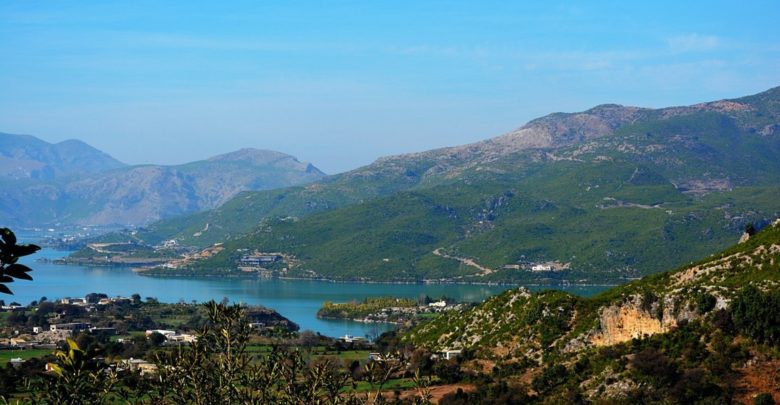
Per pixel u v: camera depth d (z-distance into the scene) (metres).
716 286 120.12
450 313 190.38
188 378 32.50
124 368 32.75
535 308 151.75
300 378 35.06
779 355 103.50
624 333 127.50
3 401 39.34
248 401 33.16
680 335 114.12
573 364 123.81
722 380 102.12
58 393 28.73
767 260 125.00
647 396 104.00
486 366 142.38
